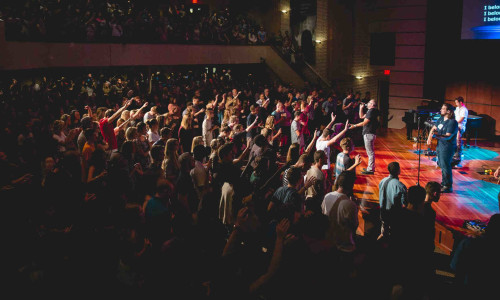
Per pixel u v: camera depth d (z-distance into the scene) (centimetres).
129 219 374
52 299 441
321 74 2058
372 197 800
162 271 332
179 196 513
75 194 514
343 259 426
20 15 1134
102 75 1402
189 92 1427
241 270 386
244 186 525
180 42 1577
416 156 1105
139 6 1756
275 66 1911
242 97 1456
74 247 498
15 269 480
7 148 753
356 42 1858
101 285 457
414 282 411
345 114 1314
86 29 1312
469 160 1053
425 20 1490
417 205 432
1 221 525
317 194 541
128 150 591
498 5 1233
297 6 2105
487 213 716
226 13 1966
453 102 1407
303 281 321
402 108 1597
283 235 330
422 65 1521
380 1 1602
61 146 732
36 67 1140
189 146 901
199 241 463
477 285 368
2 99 1002
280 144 1106
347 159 646
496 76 1268
